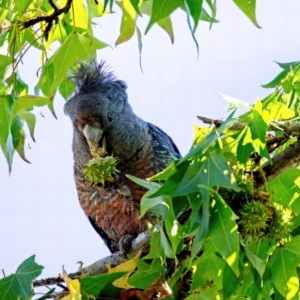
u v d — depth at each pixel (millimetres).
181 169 7223
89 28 10000
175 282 8695
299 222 8266
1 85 10430
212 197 7066
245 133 7418
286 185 7996
